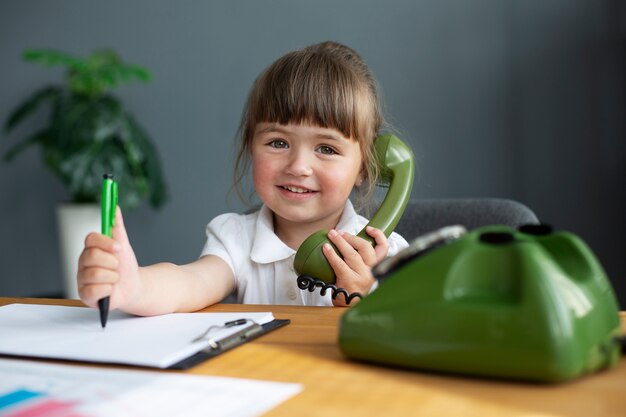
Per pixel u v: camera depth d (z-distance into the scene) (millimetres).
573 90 2896
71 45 3762
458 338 574
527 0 2943
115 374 595
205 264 1141
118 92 3693
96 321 809
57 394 542
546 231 652
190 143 3611
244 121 1314
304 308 921
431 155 3123
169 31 3602
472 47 3039
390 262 645
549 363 541
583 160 2896
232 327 746
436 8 3090
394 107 3176
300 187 1128
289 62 1164
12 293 3939
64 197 3848
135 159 3473
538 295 552
